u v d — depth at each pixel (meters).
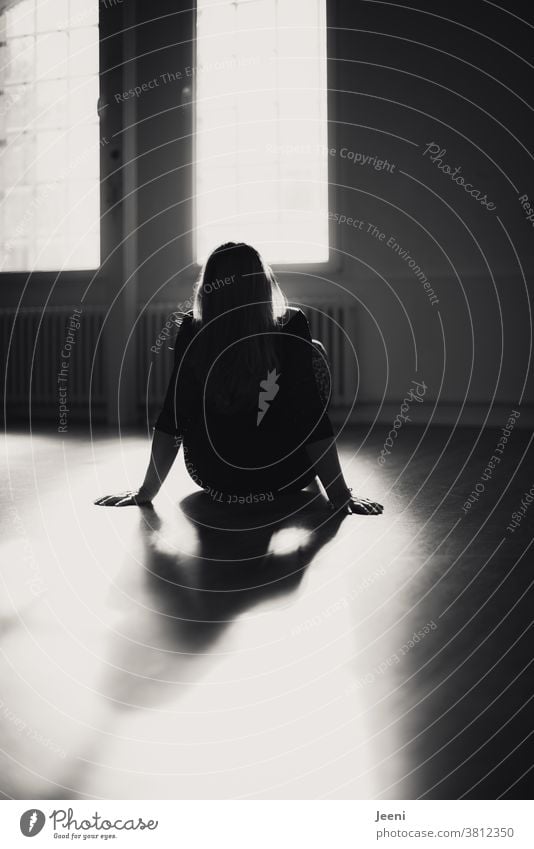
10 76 5.14
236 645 1.08
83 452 3.19
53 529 1.79
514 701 0.90
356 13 4.47
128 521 1.86
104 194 4.50
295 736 0.83
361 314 4.54
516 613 1.20
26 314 4.91
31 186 5.15
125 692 0.94
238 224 4.81
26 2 5.07
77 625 1.17
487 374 4.36
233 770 0.78
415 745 0.81
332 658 1.03
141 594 1.32
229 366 1.89
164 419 2.00
